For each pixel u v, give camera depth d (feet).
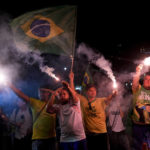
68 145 14.37
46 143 16.01
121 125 20.44
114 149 20.13
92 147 16.74
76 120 14.53
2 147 22.36
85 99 17.62
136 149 17.79
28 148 21.89
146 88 17.51
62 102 15.03
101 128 16.79
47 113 16.14
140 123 17.52
